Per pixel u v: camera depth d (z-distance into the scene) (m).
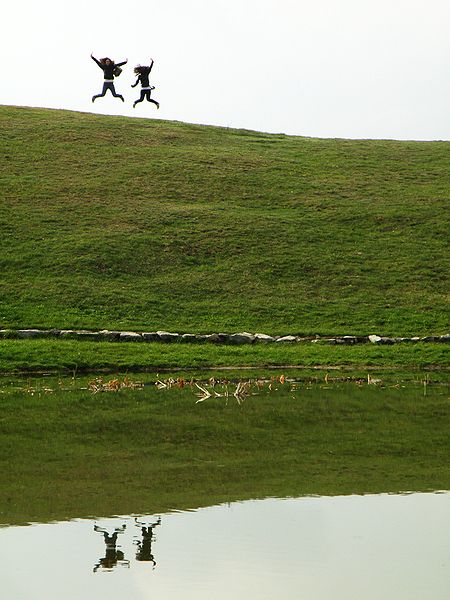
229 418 45.47
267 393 54.47
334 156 128.25
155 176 111.31
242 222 99.31
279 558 22.25
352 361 67.81
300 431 41.66
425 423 43.97
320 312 79.88
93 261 87.31
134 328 73.75
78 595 19.94
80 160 115.06
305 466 33.34
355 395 53.62
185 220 99.06
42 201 101.31
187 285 84.75
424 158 129.12
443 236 98.38
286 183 113.19
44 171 110.44
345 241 96.44
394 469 32.69
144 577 20.94
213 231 96.50
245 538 23.88
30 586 20.50
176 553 22.67
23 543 23.61
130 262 88.31
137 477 31.41
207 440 39.34
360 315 79.31
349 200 108.62
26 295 79.31
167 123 141.38
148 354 67.88
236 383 59.03
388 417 45.72
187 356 67.75
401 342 73.00
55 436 40.34
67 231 94.12
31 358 65.19
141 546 23.30
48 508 27.05
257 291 84.12
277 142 136.62
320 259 91.56
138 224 97.19
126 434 40.97
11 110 135.00
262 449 37.09
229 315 78.75
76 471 32.44
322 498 28.14
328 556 22.45
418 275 88.81
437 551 22.77
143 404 50.19
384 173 120.81
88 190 105.44
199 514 26.31
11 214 97.06
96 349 68.06
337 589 20.19
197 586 20.48
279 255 92.00
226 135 138.12
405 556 22.41
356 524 25.19
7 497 28.39
